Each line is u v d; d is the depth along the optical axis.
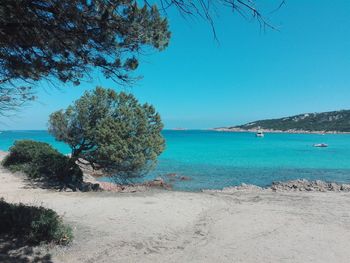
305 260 9.27
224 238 11.09
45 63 6.59
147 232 11.37
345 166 42.91
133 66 6.99
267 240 10.94
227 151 65.94
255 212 14.79
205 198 17.41
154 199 16.67
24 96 9.00
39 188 18.42
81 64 6.87
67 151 55.12
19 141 24.50
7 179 20.33
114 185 24.80
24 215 9.85
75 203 15.25
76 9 5.79
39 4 5.58
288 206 16.16
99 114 19.66
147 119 20.14
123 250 9.55
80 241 9.94
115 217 13.07
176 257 9.30
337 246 10.43
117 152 18.80
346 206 16.28
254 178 32.56
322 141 114.19
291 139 129.88
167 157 52.53
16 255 8.38
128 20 6.41
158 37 6.80
